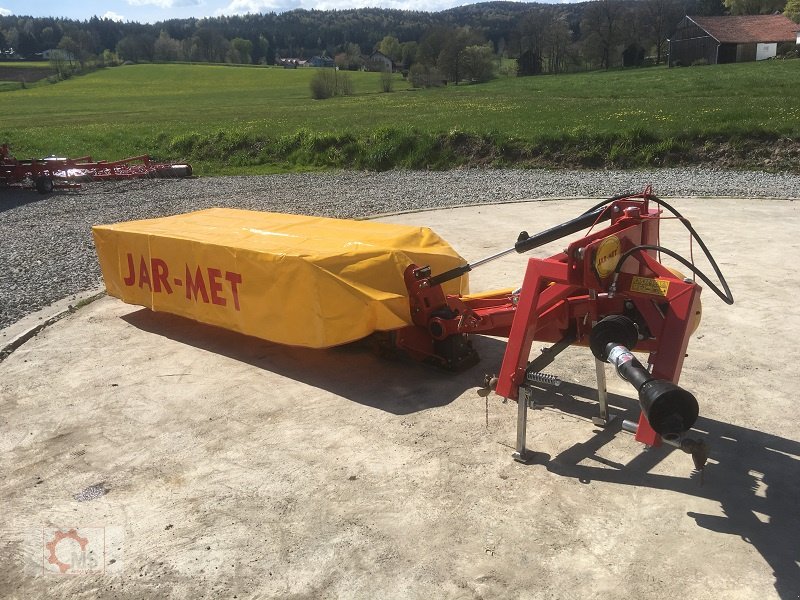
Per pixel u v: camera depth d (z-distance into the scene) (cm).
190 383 520
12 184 1678
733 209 1110
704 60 6159
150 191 1616
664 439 295
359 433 435
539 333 453
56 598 306
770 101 2216
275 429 445
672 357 348
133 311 695
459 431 432
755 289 684
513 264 812
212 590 306
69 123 3450
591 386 491
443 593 297
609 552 318
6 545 342
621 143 1756
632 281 368
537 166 1784
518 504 355
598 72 6688
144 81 8688
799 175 1479
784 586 293
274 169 2042
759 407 449
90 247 995
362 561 319
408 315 498
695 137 1733
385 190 1501
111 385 521
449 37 7475
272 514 357
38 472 407
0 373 550
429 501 362
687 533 329
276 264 507
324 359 554
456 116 2483
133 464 411
